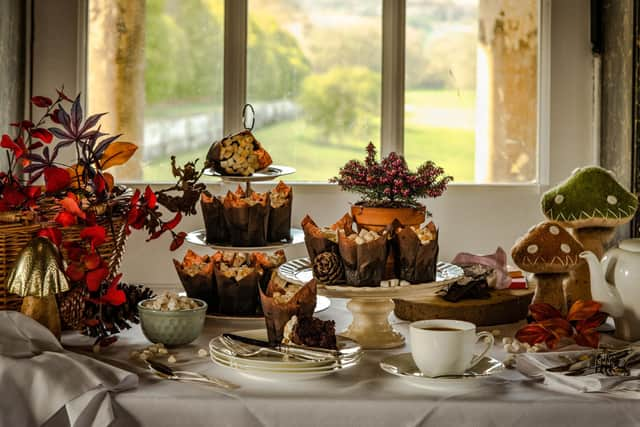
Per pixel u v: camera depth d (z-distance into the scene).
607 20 2.46
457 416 1.18
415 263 1.50
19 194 1.43
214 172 1.79
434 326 1.30
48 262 1.38
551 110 2.57
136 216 1.49
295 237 1.86
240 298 1.66
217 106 2.58
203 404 1.19
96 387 1.19
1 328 1.29
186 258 1.75
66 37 2.54
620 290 1.53
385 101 2.58
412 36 2.58
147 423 1.20
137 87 2.57
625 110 2.34
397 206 1.88
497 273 1.77
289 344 1.33
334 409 1.19
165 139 2.58
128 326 1.59
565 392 1.23
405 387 1.25
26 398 1.19
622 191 1.73
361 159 2.61
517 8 2.57
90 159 1.48
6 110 2.39
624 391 1.21
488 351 1.33
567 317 1.48
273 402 1.19
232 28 2.55
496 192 2.58
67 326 1.58
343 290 1.44
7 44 2.38
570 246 1.64
